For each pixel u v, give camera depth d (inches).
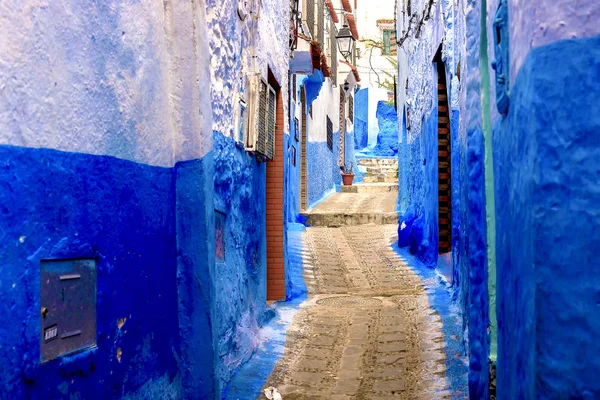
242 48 251.4
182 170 176.9
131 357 147.2
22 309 107.2
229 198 235.3
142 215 155.2
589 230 105.7
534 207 110.4
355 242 510.6
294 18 430.3
